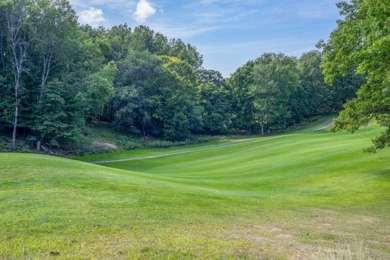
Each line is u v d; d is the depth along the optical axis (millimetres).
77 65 44219
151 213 9117
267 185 19250
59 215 8180
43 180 12398
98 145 48250
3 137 40906
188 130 65812
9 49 40125
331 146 31703
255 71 71938
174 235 7246
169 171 31484
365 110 17797
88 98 41750
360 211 12258
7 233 6793
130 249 6176
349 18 17609
